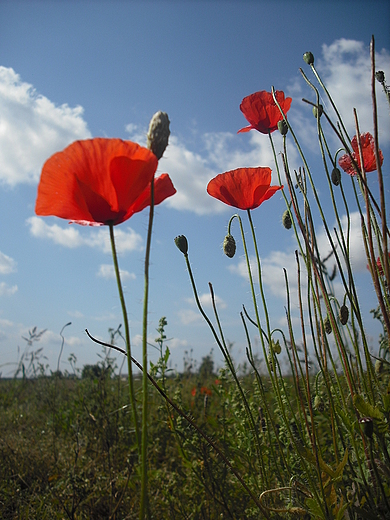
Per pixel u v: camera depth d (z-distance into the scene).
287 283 0.30
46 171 0.18
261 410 0.38
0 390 1.06
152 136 0.19
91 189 0.19
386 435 0.28
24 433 0.63
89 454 0.54
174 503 0.41
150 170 0.19
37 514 0.39
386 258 0.23
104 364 0.63
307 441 0.30
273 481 0.37
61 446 0.56
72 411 0.64
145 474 0.16
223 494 0.39
